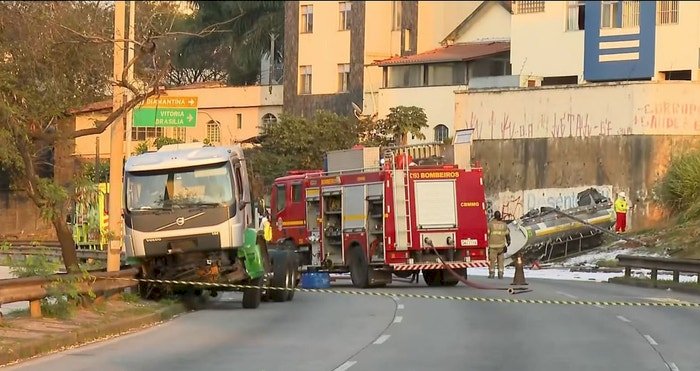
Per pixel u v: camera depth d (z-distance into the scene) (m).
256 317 85.12
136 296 88.25
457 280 125.75
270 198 137.12
